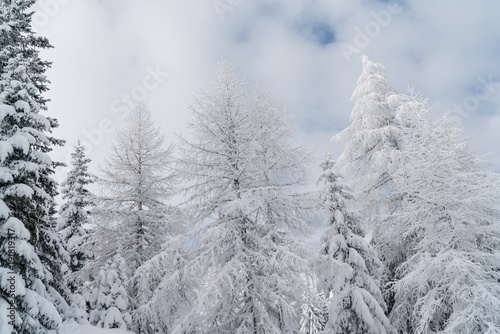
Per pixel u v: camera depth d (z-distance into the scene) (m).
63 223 13.02
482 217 10.22
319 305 10.14
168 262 9.91
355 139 15.12
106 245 14.76
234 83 12.57
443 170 10.86
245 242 10.80
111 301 10.71
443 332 9.12
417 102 12.46
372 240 14.13
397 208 13.51
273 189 10.31
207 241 10.06
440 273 9.73
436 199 10.50
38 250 8.31
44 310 6.65
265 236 9.79
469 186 10.47
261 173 11.04
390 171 13.05
